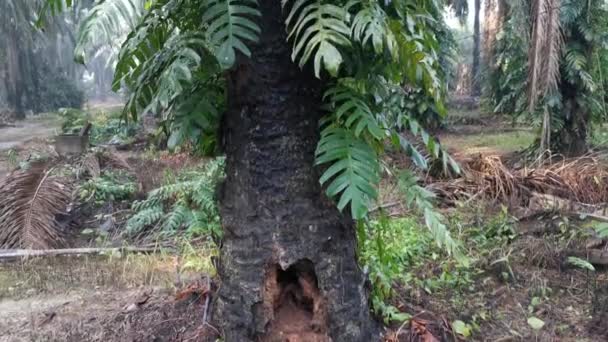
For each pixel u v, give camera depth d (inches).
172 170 300.7
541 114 281.9
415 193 95.9
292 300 88.4
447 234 95.6
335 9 68.7
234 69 79.4
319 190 82.6
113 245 196.2
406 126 103.2
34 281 152.8
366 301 91.0
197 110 79.0
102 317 122.6
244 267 84.0
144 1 80.1
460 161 257.1
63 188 231.1
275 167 81.8
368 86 83.7
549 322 118.2
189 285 130.6
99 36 67.6
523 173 240.8
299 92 80.7
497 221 186.7
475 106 649.6
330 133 76.5
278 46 78.4
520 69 306.5
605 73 293.0
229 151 84.5
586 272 145.6
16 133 673.0
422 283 130.8
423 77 77.6
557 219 179.3
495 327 115.9
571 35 272.8
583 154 286.7
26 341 113.7
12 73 898.1
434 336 103.3
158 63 78.3
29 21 827.4
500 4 376.2
